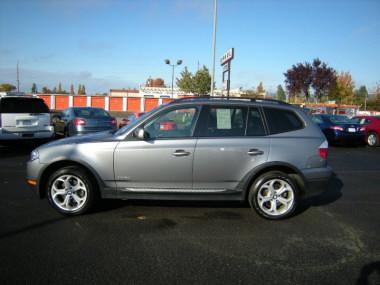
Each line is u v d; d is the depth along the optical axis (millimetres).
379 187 6910
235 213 5059
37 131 10781
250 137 4730
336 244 3980
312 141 4812
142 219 4734
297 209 5344
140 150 4645
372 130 14672
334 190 6637
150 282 3078
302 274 3270
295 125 4898
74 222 4566
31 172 4789
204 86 44688
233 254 3676
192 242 3979
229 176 4695
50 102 47125
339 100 54625
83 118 12594
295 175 4848
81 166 4789
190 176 4680
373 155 11930
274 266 3420
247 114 4852
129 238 4062
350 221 4789
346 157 11383
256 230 4395
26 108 10648
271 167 4781
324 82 36656
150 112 4879
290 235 4242
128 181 4707
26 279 3088
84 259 3498
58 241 3941
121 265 3383
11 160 9297
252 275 3234
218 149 4641
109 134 5047
